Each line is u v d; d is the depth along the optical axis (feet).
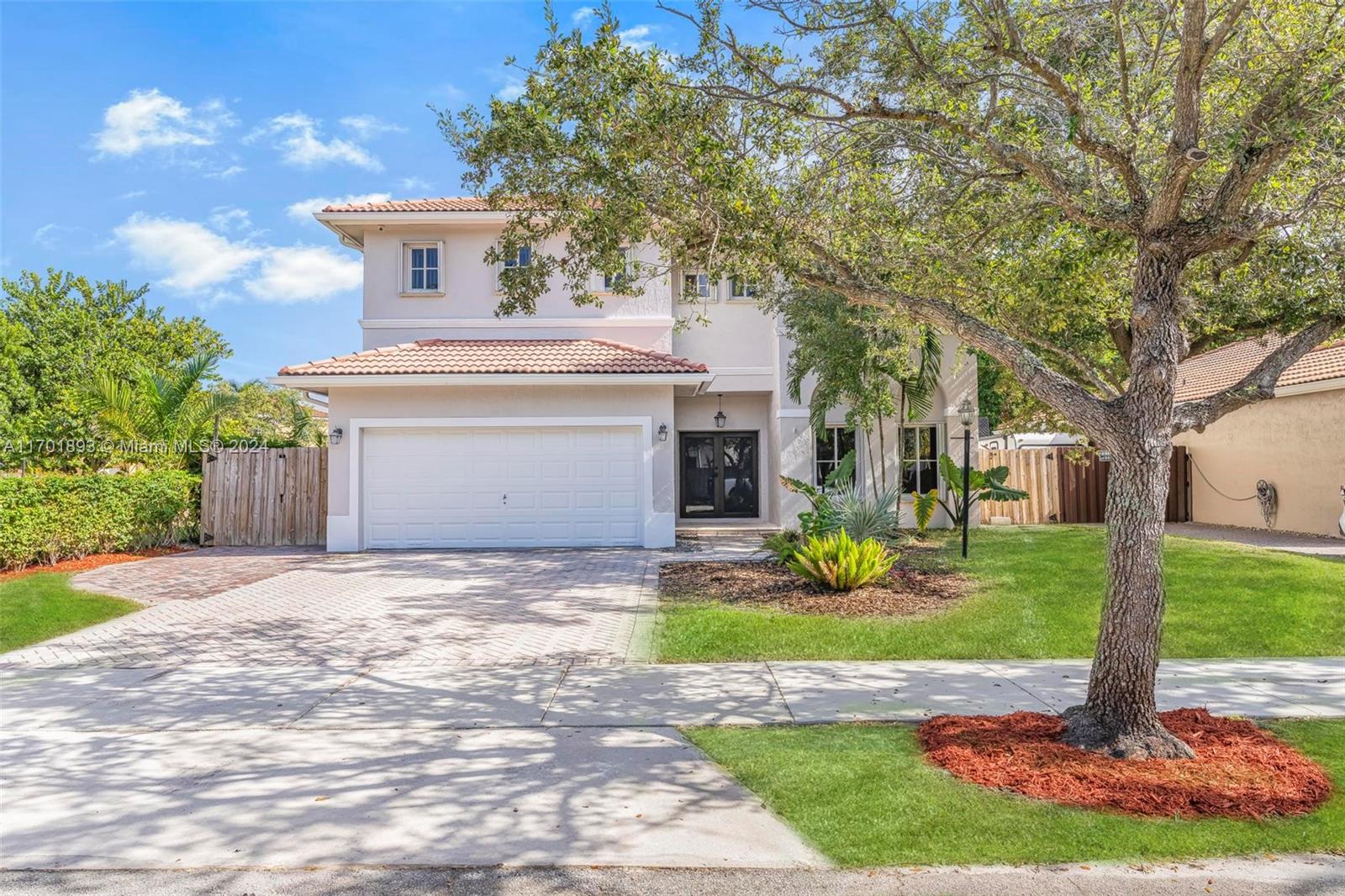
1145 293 19.62
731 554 50.83
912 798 16.40
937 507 63.77
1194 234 19.16
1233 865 13.85
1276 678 25.20
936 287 29.89
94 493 51.39
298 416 87.15
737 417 69.87
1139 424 19.03
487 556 51.34
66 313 82.64
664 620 32.91
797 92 24.61
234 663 28.07
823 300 52.65
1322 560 41.42
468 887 13.47
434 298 62.75
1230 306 31.60
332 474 54.70
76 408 64.54
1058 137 27.20
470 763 18.83
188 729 21.47
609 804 16.55
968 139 25.12
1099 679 19.40
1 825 15.79
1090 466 69.21
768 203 23.18
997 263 30.76
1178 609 32.58
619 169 23.15
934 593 36.42
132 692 24.85
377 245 62.90
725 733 20.76
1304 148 22.35
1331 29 21.07
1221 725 20.24
